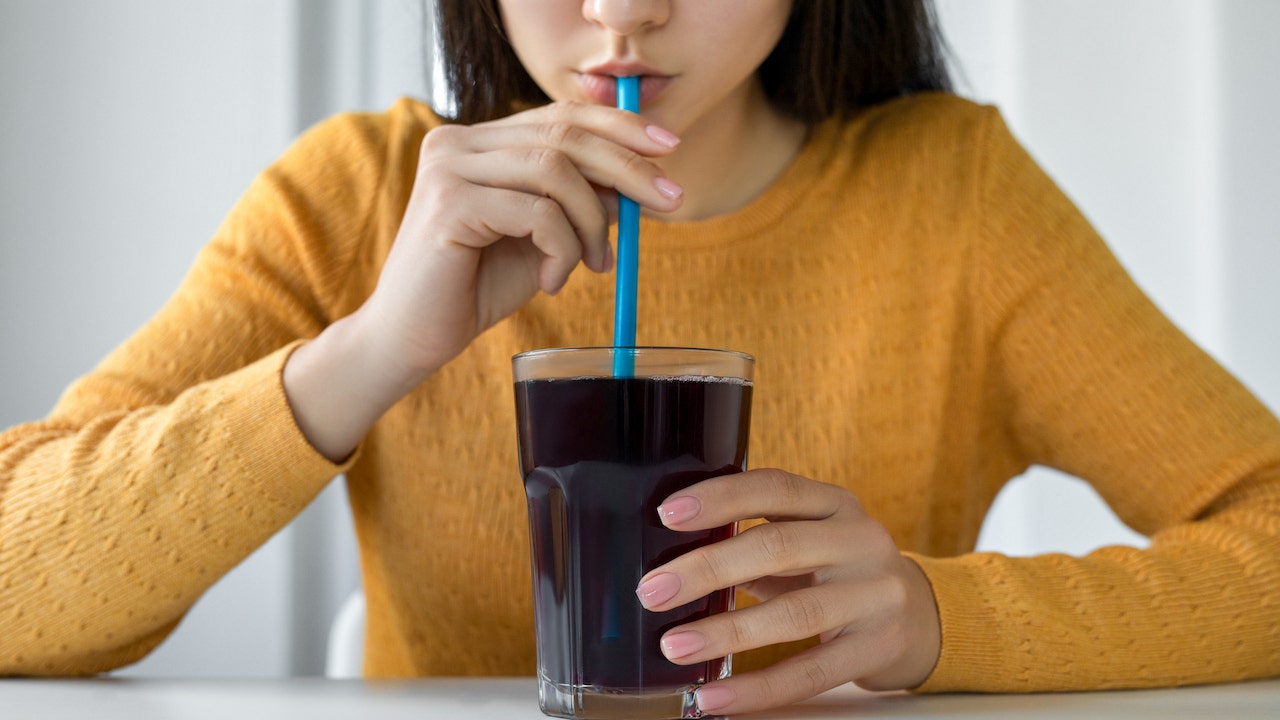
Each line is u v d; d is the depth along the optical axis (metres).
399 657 0.97
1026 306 0.97
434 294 0.75
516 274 0.78
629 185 0.70
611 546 0.61
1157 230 1.81
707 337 0.94
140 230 1.89
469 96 0.96
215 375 0.91
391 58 1.97
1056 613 0.74
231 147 1.93
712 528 0.63
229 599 1.88
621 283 0.68
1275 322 1.74
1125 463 0.94
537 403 0.61
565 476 0.61
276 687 0.73
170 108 1.92
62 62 1.88
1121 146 1.82
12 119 1.85
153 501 0.77
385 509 0.95
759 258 0.95
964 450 0.99
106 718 0.65
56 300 1.86
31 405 1.84
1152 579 0.77
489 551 0.93
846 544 0.66
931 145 0.99
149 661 1.86
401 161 0.97
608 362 0.61
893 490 0.96
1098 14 1.82
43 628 0.77
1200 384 0.93
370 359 0.77
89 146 1.88
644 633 0.61
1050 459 1.00
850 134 0.99
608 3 0.73
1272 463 0.88
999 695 0.72
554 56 0.77
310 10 1.95
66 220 1.87
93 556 0.77
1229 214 1.76
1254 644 0.76
